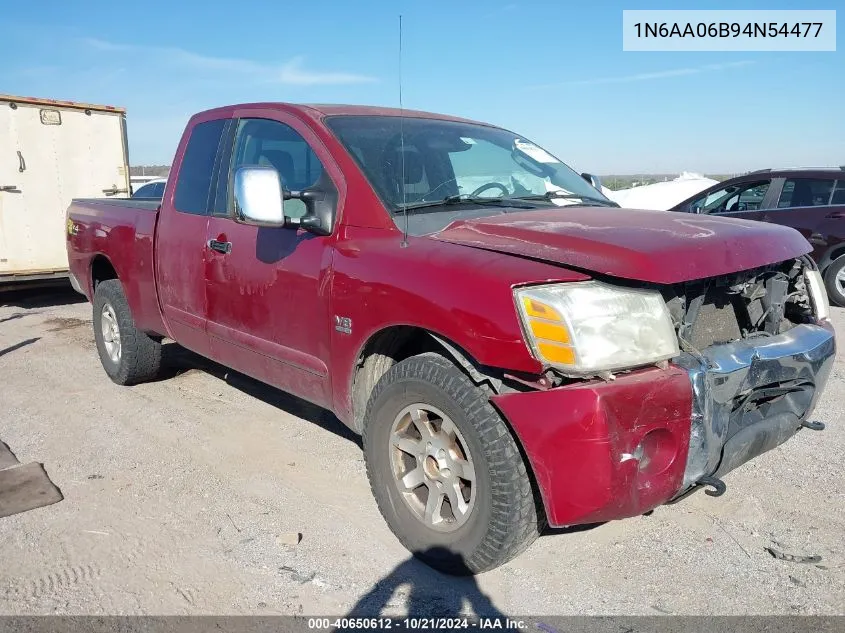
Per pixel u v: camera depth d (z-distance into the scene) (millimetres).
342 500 3562
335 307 3197
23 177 9555
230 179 4066
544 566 2945
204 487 3715
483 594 2768
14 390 5449
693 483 2625
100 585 2842
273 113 3922
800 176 9000
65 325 8070
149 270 4727
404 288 2844
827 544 3066
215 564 2986
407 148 3648
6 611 2672
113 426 4621
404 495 3018
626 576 2863
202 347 4367
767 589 2756
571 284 2506
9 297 10352
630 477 2439
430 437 2877
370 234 3178
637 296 2541
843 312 8273
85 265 5586
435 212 3301
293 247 3482
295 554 3057
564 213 3230
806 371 2980
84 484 3762
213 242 4031
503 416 2613
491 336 2527
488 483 2613
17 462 4051
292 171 3727
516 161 4094
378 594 2777
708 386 2598
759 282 3068
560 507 2459
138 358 5246
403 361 2971
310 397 3551
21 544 3148
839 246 8586
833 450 4031
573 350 2406
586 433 2373
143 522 3344
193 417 4777
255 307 3740
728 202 9727
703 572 2879
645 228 2842
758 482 3650
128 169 10555
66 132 9875
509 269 2600
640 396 2434
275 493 3643
